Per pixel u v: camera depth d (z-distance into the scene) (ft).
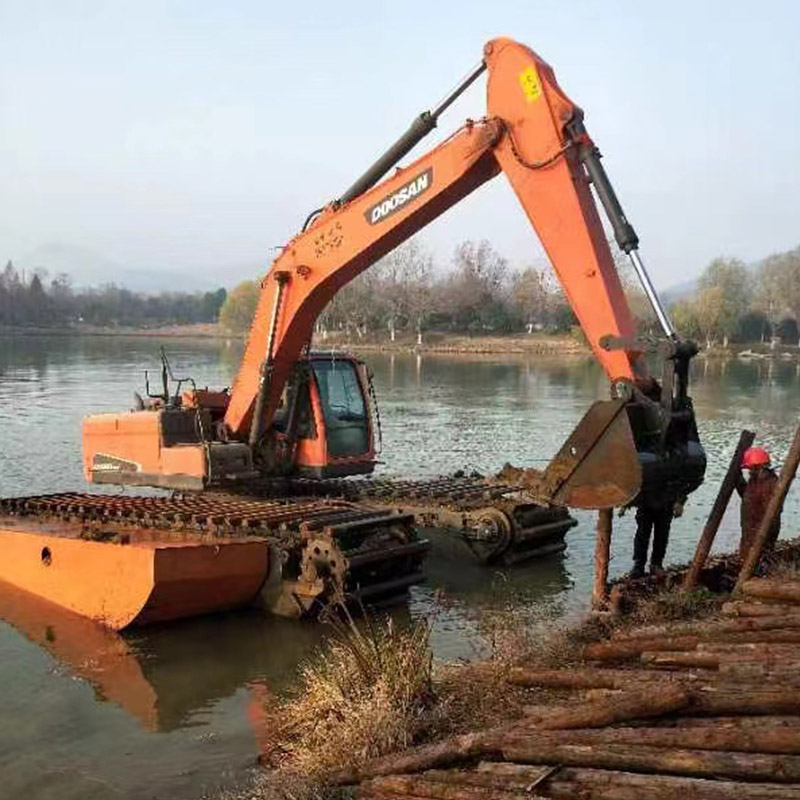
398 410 98.43
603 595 23.36
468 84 27.32
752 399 115.65
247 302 323.16
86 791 17.63
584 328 23.98
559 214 24.49
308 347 37.65
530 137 25.18
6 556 31.73
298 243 33.53
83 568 28.14
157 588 25.68
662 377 21.95
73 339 313.12
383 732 17.72
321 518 29.25
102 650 25.67
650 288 22.47
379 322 287.48
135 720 21.02
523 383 140.36
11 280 442.09
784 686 15.19
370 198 30.68
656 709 15.44
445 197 28.55
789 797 12.44
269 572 28.32
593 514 44.55
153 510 31.71
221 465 34.40
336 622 26.58
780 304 280.72
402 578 29.58
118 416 38.01
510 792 14.33
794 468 21.91
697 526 41.60
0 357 192.03
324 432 37.27
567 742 15.16
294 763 18.12
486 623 27.17
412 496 37.09
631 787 13.58
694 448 22.56
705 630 19.30
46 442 68.85
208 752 19.26
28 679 23.56
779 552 26.21
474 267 308.19
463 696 19.54
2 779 18.16
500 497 36.40
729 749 13.99
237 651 25.55
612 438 21.36
